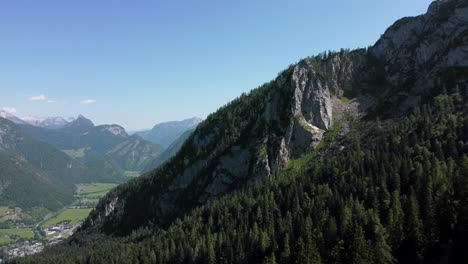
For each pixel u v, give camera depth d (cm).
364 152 17000
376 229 11569
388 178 14300
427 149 14862
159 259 16912
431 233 10919
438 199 11912
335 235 12694
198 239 16762
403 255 10862
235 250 14988
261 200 16762
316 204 14600
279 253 13425
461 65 19675
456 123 15638
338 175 16038
